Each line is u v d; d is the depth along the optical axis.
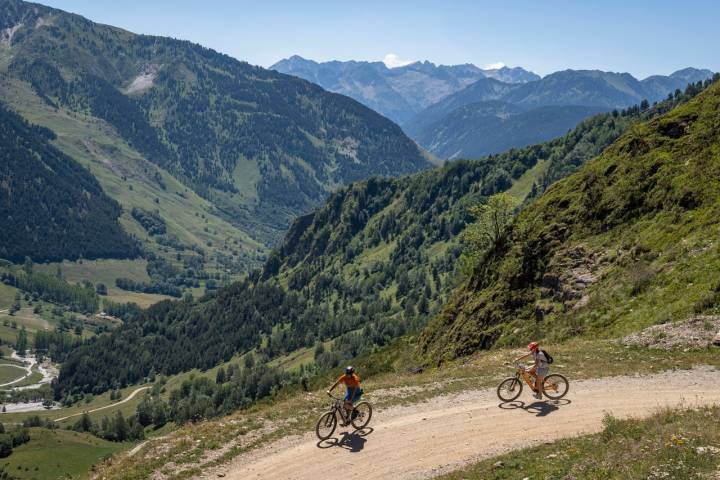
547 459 17.41
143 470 20.86
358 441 21.95
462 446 20.41
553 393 24.64
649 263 42.16
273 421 25.08
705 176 45.31
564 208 63.91
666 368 26.75
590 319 41.09
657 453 14.88
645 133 58.06
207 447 22.58
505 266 64.19
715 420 16.84
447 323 73.31
